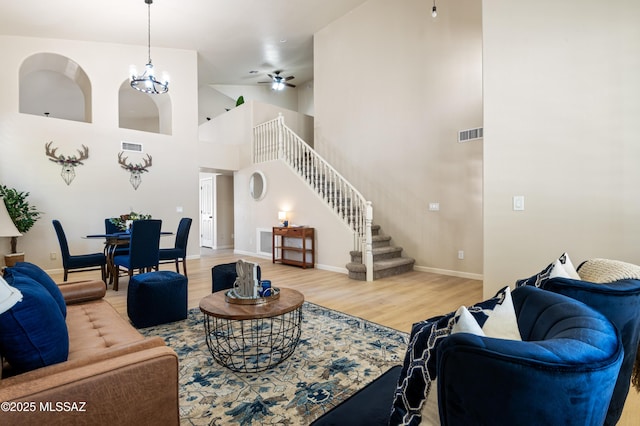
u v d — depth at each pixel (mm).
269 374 2113
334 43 6684
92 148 5734
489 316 989
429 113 5289
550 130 2568
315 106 7125
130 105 8492
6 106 5035
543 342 673
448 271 5137
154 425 1117
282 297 2350
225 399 1840
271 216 6895
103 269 4668
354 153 6379
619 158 2318
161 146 6477
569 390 600
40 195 5262
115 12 4977
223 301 2246
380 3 5906
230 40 6488
